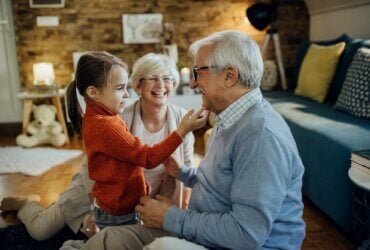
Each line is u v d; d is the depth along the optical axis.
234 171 1.05
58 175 3.11
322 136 2.19
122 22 4.55
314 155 2.26
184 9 4.61
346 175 1.92
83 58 1.30
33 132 4.00
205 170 1.17
